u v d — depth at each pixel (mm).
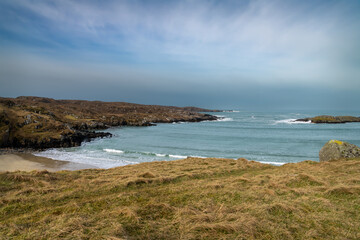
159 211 7523
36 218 7082
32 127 46281
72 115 90438
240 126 91125
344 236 5699
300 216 6926
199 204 8117
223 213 7188
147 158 33469
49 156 34562
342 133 62812
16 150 38250
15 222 6750
